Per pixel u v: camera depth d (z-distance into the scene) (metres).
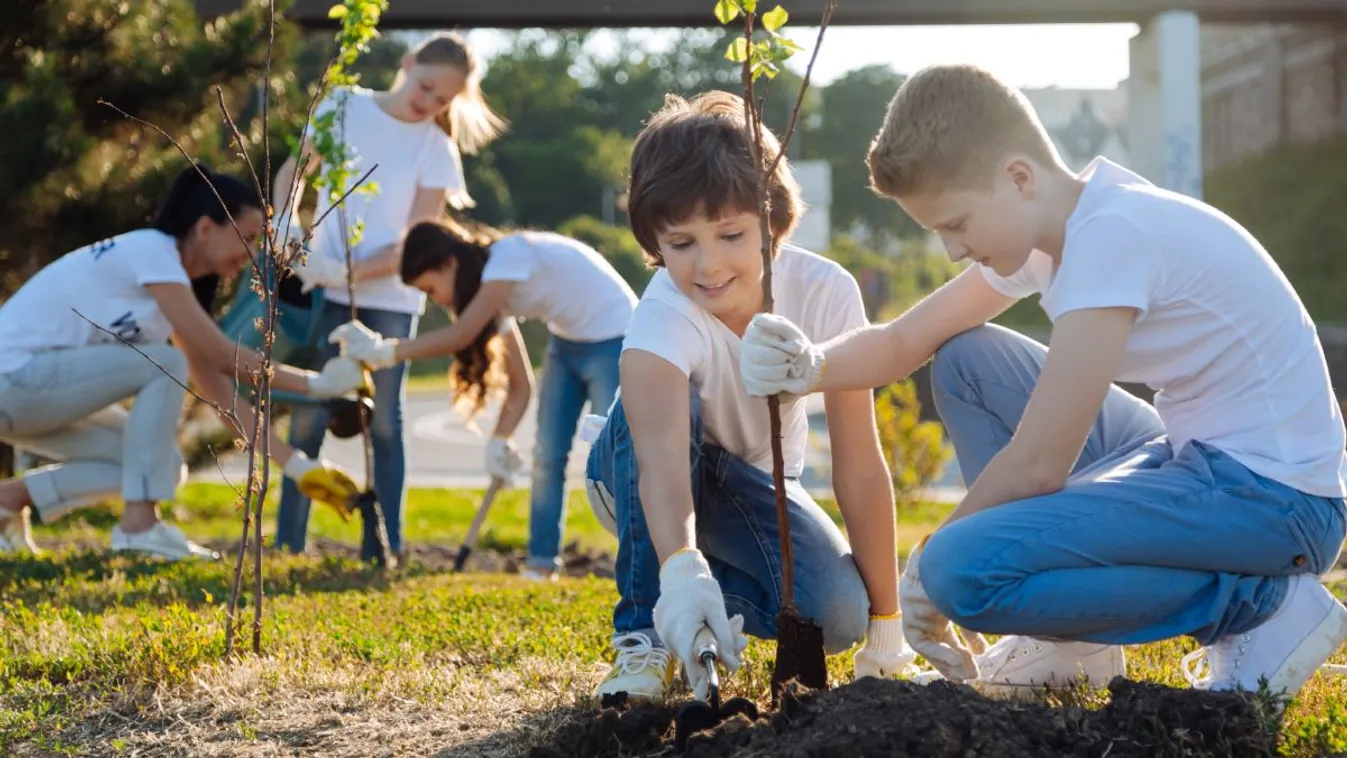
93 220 7.81
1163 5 11.91
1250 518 2.62
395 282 6.39
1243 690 2.59
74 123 7.49
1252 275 2.68
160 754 2.82
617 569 3.08
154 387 5.61
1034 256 2.89
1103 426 3.12
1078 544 2.61
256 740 2.87
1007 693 2.97
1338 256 23.56
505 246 5.83
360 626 3.92
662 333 2.87
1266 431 2.68
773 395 2.66
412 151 6.36
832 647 3.16
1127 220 2.62
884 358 3.03
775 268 2.99
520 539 8.40
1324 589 2.72
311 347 6.11
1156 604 2.64
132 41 7.96
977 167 2.61
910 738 2.25
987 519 2.64
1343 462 2.77
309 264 5.95
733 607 3.21
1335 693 2.91
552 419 6.04
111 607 4.37
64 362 5.45
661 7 10.75
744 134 2.77
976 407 3.13
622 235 42.62
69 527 9.20
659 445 2.83
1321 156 25.25
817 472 13.55
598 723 2.64
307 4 10.38
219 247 5.54
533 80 62.06
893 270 43.22
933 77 2.64
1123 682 2.54
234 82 8.44
